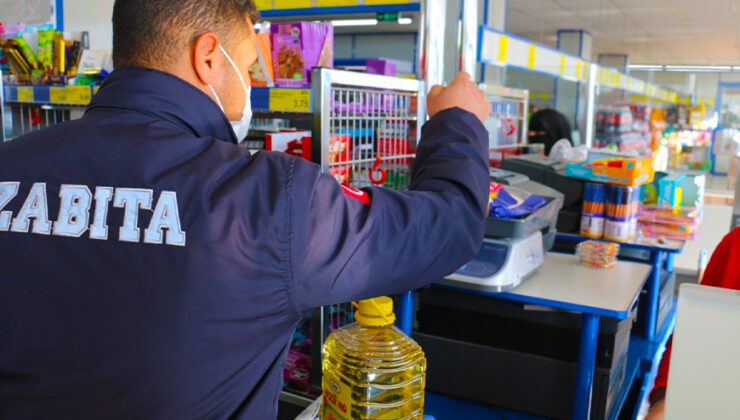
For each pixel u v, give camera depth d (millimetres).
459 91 1172
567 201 2785
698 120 14000
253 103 1747
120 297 731
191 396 742
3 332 748
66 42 2434
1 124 2432
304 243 781
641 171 2670
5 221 767
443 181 995
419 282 925
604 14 10867
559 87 12008
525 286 1912
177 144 799
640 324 2682
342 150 1820
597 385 1828
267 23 1821
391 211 873
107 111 841
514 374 1937
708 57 16703
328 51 1843
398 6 2326
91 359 730
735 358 807
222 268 740
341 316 1992
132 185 764
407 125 2191
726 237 1442
